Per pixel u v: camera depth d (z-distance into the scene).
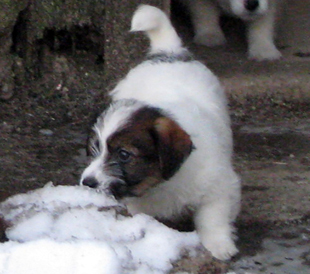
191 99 7.99
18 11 11.96
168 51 9.30
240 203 8.23
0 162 9.78
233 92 12.69
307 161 10.24
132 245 6.50
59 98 12.23
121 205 7.01
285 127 11.71
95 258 5.88
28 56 12.43
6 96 12.04
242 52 14.48
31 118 11.55
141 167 6.81
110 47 11.77
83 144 10.60
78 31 12.52
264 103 12.66
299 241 7.79
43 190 7.48
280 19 15.27
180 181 7.19
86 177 6.84
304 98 12.71
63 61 12.55
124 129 6.77
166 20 9.40
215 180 7.36
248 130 11.57
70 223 6.74
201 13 14.86
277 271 7.12
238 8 13.59
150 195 7.23
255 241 7.80
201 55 14.19
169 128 6.84
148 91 8.09
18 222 6.84
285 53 14.42
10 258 5.96
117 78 11.78
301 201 8.77
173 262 6.39
